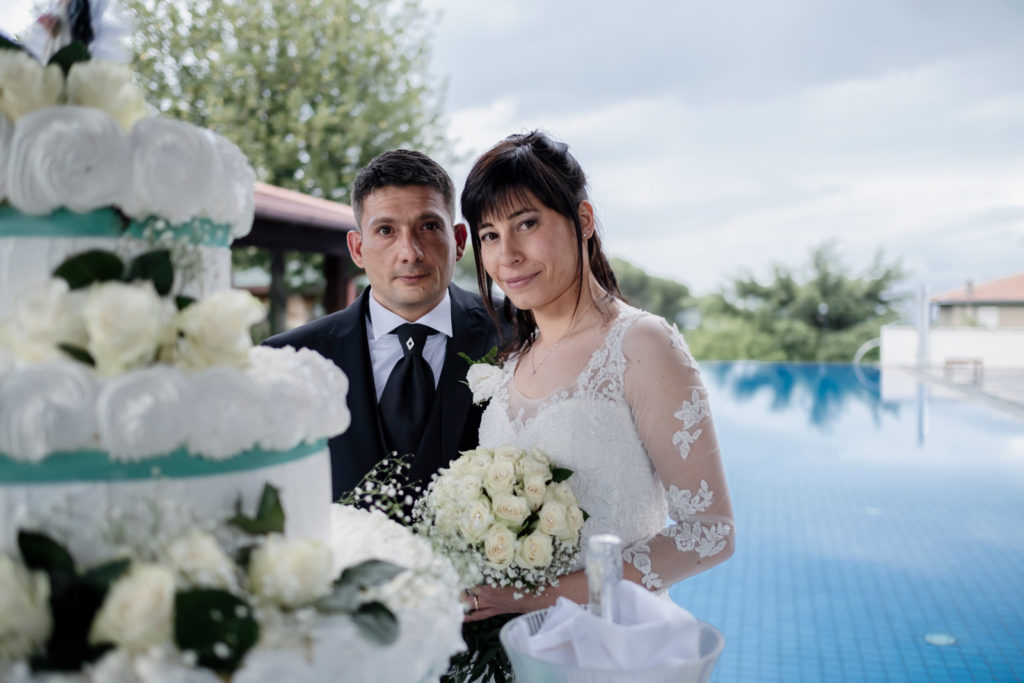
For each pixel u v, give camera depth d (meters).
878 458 11.04
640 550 1.84
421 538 1.75
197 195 1.26
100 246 1.23
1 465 1.12
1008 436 12.27
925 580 6.64
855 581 6.68
